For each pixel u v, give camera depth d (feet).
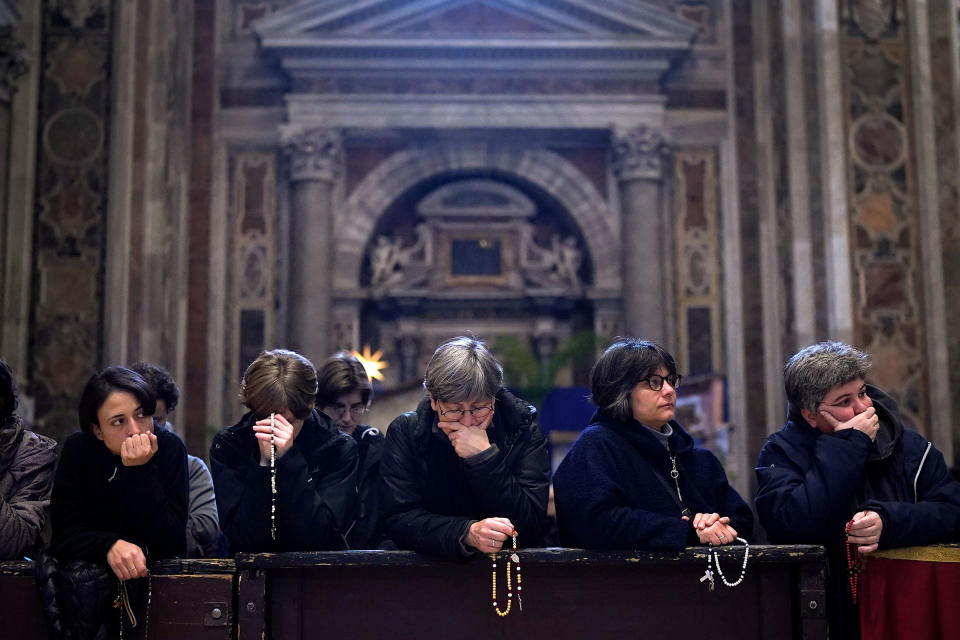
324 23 42.60
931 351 33.27
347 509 11.66
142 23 34.60
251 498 10.50
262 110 43.47
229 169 43.19
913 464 11.44
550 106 43.34
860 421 11.11
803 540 10.89
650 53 43.16
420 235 45.50
